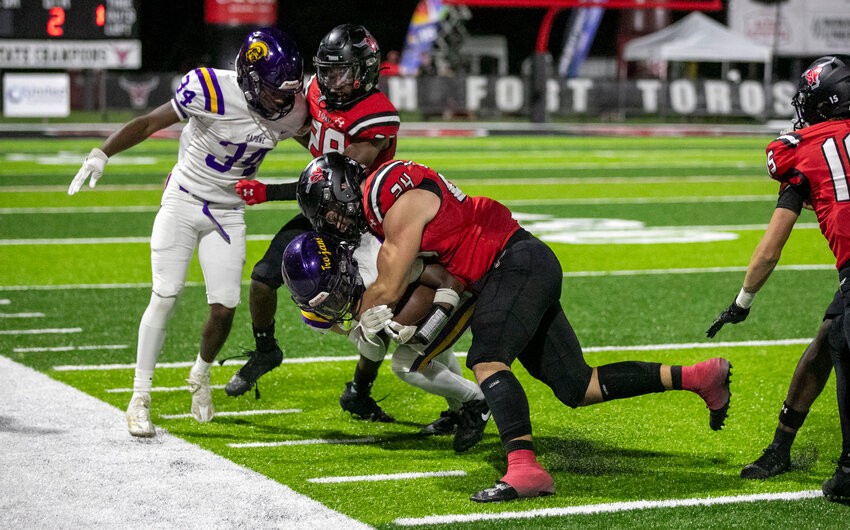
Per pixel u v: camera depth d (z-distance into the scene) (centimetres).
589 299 1552
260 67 838
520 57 7862
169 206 898
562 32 7838
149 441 880
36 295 1547
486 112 5256
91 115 5572
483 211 773
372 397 1039
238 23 4912
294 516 701
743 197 2898
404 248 711
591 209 2612
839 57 739
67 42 4453
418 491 759
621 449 868
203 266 913
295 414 980
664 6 5409
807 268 1831
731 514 712
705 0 5538
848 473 727
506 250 765
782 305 1508
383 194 718
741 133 5578
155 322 892
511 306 740
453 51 5609
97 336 1290
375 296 718
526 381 1099
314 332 1338
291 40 859
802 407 787
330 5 7262
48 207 2589
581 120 6012
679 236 2189
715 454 855
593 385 784
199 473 794
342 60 825
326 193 729
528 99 5319
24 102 4734
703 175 3481
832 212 712
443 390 827
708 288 1642
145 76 4959
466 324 779
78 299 1521
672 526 689
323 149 877
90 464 811
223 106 864
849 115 734
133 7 4488
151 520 690
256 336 934
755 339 1300
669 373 775
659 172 3562
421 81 5116
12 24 4384
